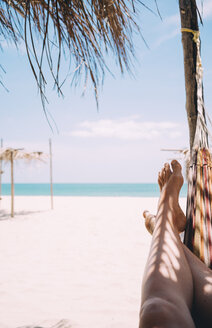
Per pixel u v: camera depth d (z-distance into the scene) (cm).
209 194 147
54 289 360
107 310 298
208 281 97
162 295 79
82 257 513
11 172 1121
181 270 96
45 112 89
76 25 126
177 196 150
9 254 539
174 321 71
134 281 389
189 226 140
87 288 363
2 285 374
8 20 129
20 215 1155
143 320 72
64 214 1146
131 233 733
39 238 690
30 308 303
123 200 1941
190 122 157
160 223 125
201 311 91
